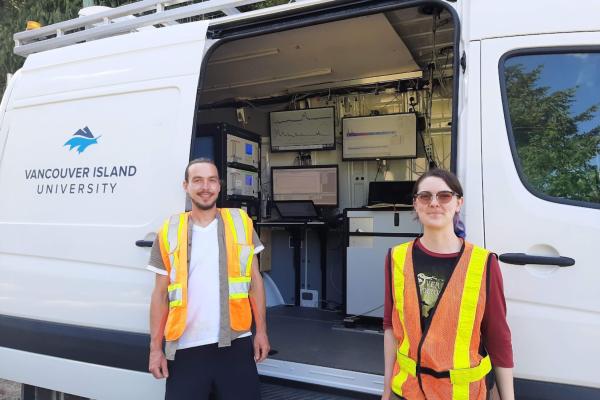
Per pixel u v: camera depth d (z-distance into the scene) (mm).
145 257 2535
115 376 2596
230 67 4223
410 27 3492
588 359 1747
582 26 1890
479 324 1526
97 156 2764
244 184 4488
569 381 1770
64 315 2770
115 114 2746
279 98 5109
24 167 3027
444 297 1537
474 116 1972
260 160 4895
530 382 1815
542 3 1950
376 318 3811
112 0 6805
